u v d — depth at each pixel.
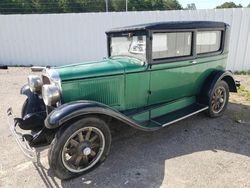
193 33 3.95
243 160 3.28
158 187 2.80
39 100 3.73
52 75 3.14
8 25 10.27
